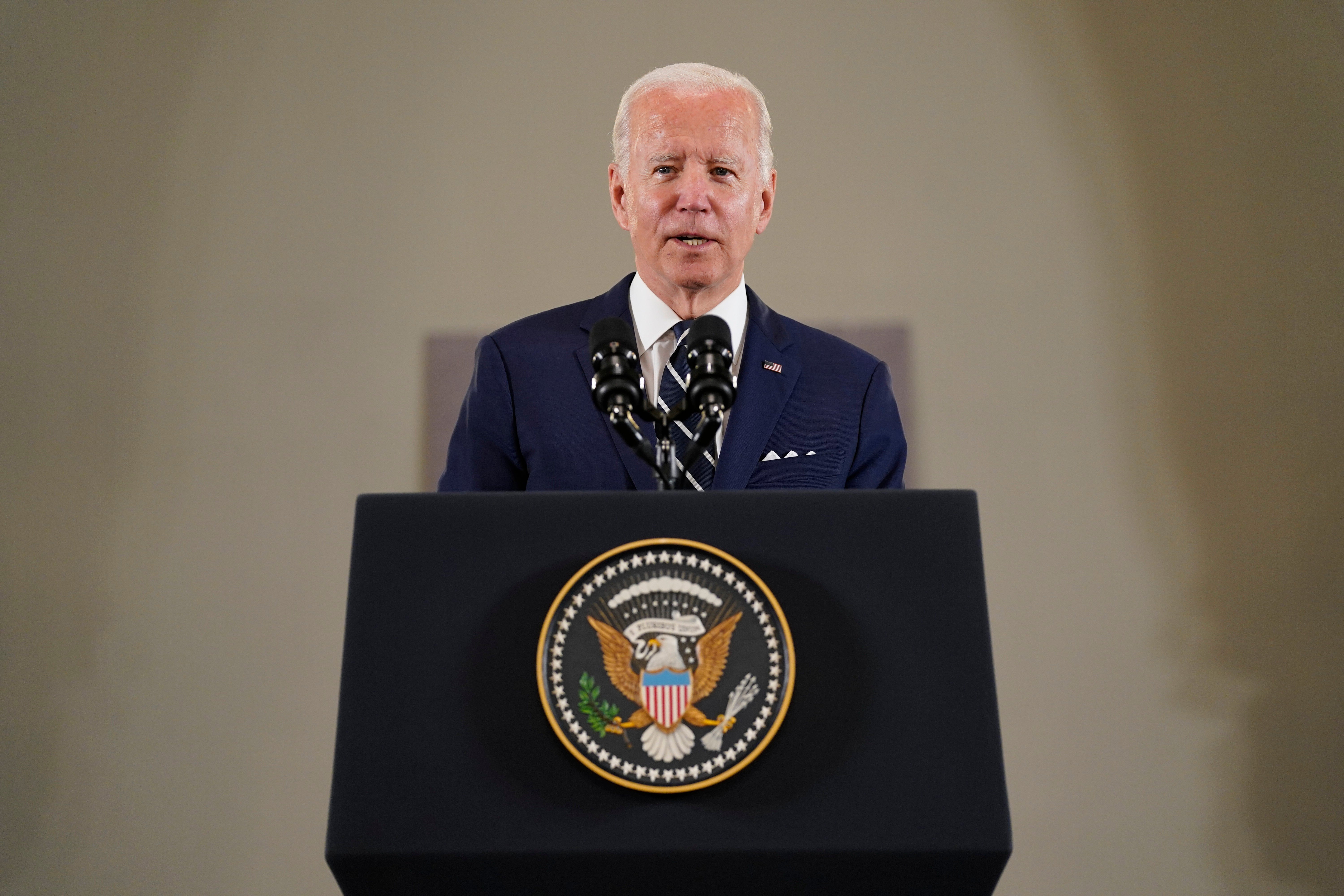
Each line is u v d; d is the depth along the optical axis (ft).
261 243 38.29
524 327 18.30
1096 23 39.47
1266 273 37.22
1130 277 37.47
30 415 36.63
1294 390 36.24
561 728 8.87
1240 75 38.73
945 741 8.96
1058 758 33.81
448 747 8.94
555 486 16.39
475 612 9.30
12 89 39.11
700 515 9.58
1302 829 33.09
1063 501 35.81
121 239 38.11
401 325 37.76
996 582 35.14
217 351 37.40
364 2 40.27
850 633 9.26
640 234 18.22
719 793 8.81
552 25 40.40
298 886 33.27
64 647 34.94
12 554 35.58
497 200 38.88
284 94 39.52
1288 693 34.04
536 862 8.66
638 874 8.73
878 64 39.55
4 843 33.32
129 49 39.63
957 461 36.11
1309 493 35.45
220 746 34.27
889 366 36.91
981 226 38.09
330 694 34.73
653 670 9.06
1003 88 39.22
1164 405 36.42
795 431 16.96
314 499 36.29
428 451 36.78
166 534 35.94
